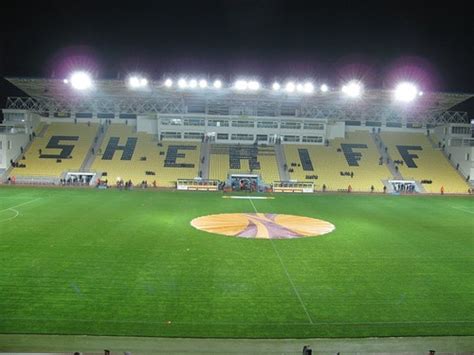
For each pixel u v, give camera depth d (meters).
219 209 41.62
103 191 54.31
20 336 13.92
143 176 63.50
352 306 16.86
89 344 13.52
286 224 33.88
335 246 26.56
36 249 24.38
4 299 16.86
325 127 73.81
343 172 66.75
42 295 17.34
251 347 13.58
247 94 66.69
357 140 75.44
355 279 20.12
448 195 58.69
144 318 15.41
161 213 38.00
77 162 65.94
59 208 39.38
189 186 59.97
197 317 15.61
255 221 34.84
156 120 74.25
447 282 19.88
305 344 13.86
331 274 20.83
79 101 72.88
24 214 35.78
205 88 63.66
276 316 15.83
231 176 63.59
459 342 14.20
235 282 19.42
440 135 75.12
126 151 69.25
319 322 15.41
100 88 64.88
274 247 26.03
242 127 73.25
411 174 66.94
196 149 70.75
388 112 75.88
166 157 68.19
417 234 30.70
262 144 73.19
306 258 23.64
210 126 73.06
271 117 72.94
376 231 31.58
